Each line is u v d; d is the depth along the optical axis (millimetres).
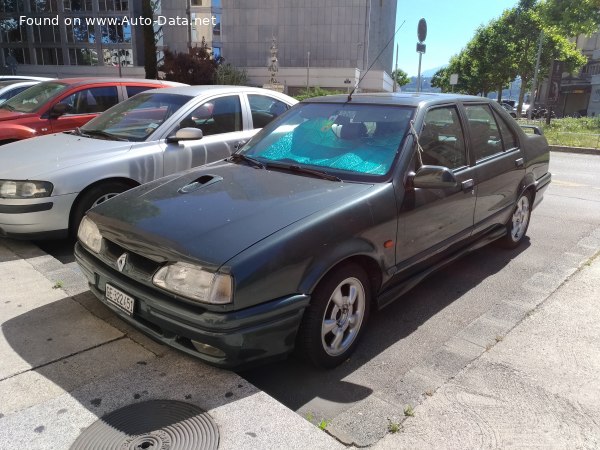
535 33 37281
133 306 2939
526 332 3713
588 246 5734
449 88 70688
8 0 58469
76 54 58688
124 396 2711
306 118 4270
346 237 3062
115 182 5145
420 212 3645
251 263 2656
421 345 3588
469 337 3641
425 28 7688
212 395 2729
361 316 3348
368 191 3328
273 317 2732
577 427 2695
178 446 2352
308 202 3156
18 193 4664
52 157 5055
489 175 4523
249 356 2750
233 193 3344
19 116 7020
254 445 2377
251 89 6570
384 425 2707
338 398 2965
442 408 2848
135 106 6066
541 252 5527
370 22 63688
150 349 3178
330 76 56500
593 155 15242
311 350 3016
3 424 2480
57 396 2701
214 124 5996
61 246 5379
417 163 3668
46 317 3562
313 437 2441
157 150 5410
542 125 22062
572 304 4188
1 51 60344
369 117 3975
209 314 2613
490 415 2785
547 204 7961
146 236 2939
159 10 59250
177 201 3291
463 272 4949
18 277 4234
